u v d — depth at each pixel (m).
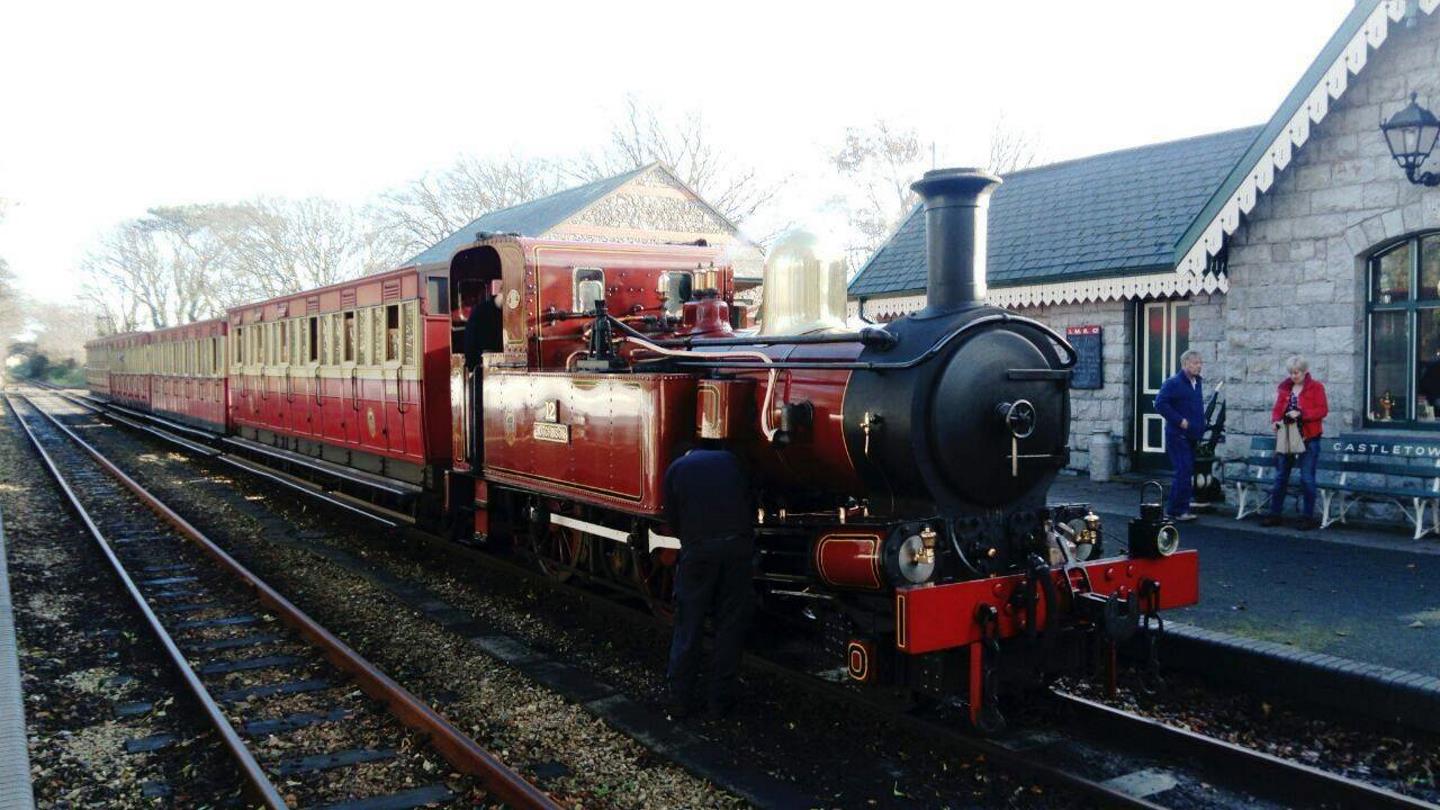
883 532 4.93
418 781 4.82
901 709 5.38
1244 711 5.55
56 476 16.86
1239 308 10.45
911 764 4.94
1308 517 9.30
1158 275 11.36
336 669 6.54
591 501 6.79
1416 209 9.00
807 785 4.73
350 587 8.93
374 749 5.21
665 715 5.64
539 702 5.88
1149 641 5.41
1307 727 5.30
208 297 72.50
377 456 11.85
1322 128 9.67
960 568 5.14
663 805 4.53
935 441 5.02
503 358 8.25
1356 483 9.13
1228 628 6.21
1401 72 9.05
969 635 4.82
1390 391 9.48
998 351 5.27
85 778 4.98
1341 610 6.60
